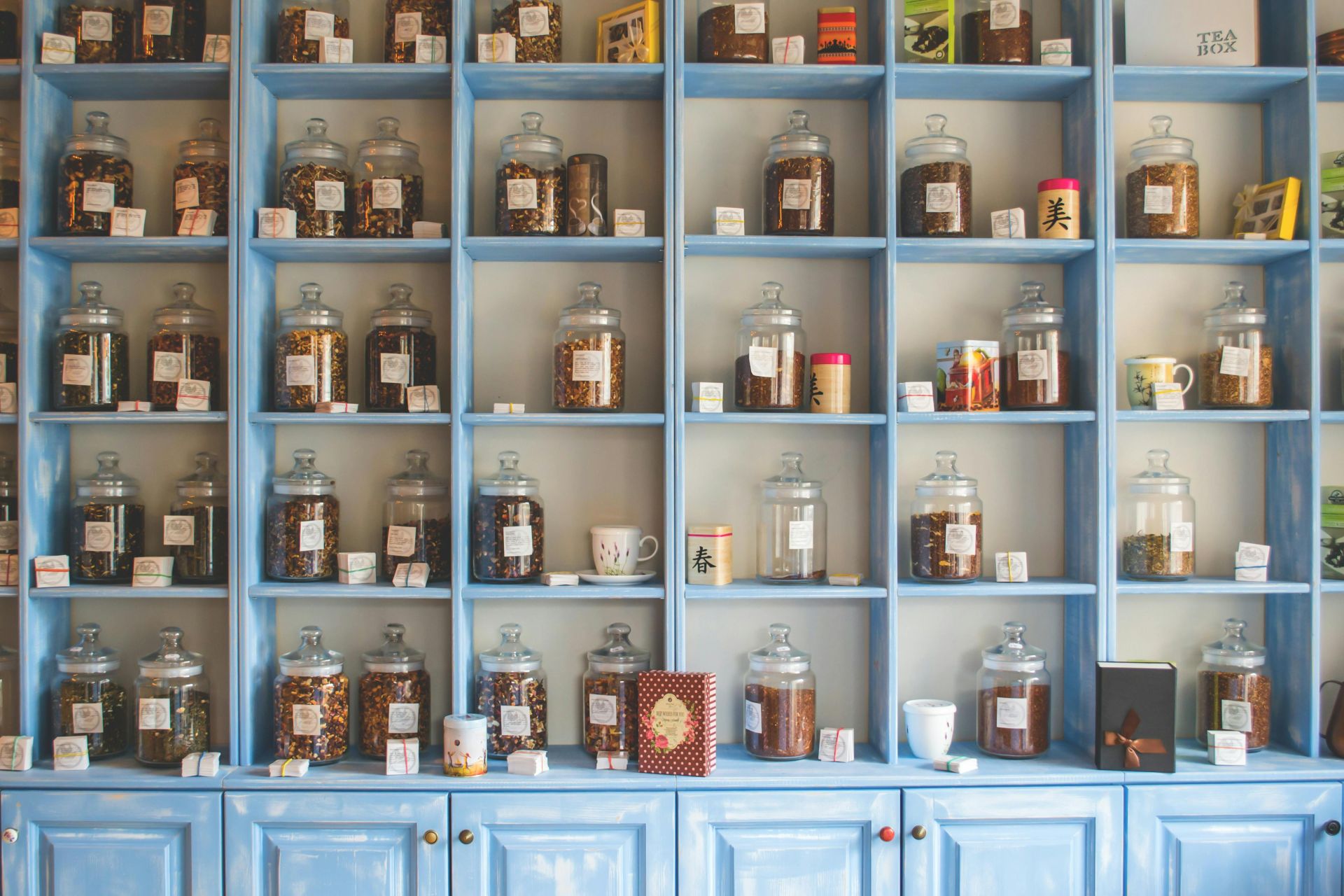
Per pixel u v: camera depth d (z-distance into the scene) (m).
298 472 2.31
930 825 2.13
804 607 2.46
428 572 2.27
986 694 2.30
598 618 2.45
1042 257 2.37
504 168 2.29
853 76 2.29
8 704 2.27
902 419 2.22
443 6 2.33
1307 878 2.16
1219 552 2.48
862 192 2.47
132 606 2.45
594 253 2.33
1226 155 2.50
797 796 2.13
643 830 2.12
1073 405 2.38
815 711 2.36
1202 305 2.49
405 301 2.35
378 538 2.45
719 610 2.45
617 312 2.32
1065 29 2.45
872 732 2.42
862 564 2.45
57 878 2.11
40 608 2.26
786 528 2.32
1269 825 2.17
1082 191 2.33
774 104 2.48
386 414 2.21
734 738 2.45
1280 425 2.40
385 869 2.11
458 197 2.22
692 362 2.46
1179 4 2.34
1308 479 2.28
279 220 2.23
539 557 2.31
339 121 2.46
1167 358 2.32
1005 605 2.48
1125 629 2.48
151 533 2.45
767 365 2.26
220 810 2.12
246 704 2.21
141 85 2.35
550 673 2.44
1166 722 2.16
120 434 2.45
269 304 2.37
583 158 2.32
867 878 2.14
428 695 2.34
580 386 2.25
